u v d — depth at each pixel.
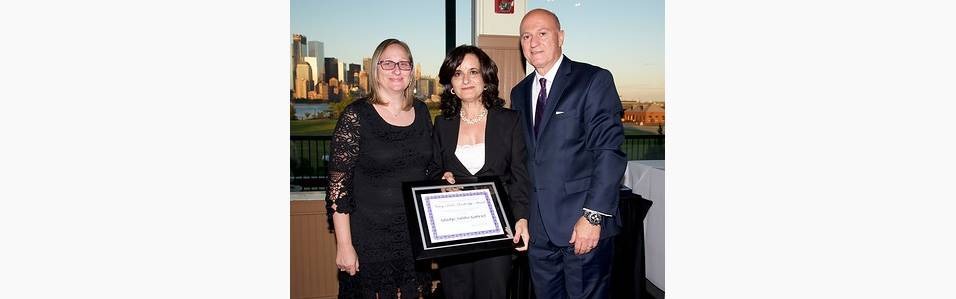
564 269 2.19
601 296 2.16
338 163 1.82
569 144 2.04
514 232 1.93
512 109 2.18
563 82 2.08
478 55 2.02
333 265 3.14
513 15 3.50
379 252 1.91
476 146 2.06
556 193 2.06
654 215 3.20
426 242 1.84
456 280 2.09
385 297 1.94
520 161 2.09
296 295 3.11
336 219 1.86
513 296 2.72
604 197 1.96
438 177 2.06
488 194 1.98
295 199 3.12
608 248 2.16
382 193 1.89
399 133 1.90
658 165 3.34
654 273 3.22
